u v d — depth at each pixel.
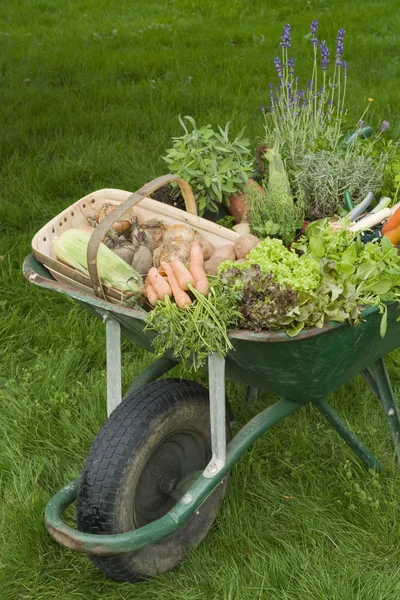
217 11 9.47
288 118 3.37
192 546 2.60
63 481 2.93
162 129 5.70
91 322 3.82
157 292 2.18
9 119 5.93
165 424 2.35
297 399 2.44
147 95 6.45
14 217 4.59
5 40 8.19
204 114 6.07
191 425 2.49
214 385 2.22
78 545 2.17
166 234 2.56
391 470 2.91
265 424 2.42
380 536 2.63
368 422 3.15
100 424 3.13
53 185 4.98
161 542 2.52
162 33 8.48
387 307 2.21
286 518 2.72
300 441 3.01
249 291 2.10
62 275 2.48
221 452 2.29
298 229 2.81
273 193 2.83
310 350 2.12
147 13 9.62
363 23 8.41
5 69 7.25
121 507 2.27
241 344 2.14
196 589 2.46
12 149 5.41
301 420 3.12
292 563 2.51
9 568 2.55
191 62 7.34
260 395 3.34
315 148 3.12
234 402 3.30
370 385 3.00
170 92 6.48
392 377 3.41
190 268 2.23
